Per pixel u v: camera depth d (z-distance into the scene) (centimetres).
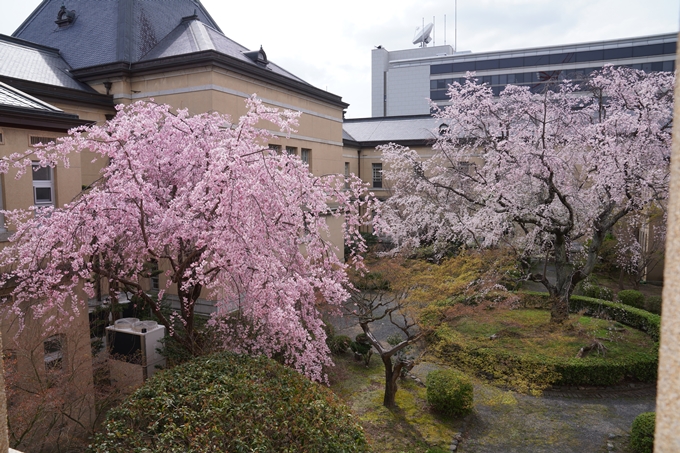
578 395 1044
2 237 721
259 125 1595
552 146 1324
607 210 1226
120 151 760
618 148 1109
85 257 850
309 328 841
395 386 971
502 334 1228
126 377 891
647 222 1605
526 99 1379
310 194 870
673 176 108
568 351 1138
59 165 839
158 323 1017
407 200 1620
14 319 680
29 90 1255
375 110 6981
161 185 838
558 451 827
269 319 721
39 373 717
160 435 503
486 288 1112
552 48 4912
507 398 924
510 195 1260
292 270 840
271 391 597
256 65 1570
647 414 830
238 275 777
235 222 699
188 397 562
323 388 695
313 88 1902
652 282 1955
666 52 4494
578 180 1399
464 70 5362
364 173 2919
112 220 767
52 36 1803
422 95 6347
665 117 1180
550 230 1274
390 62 6500
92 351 948
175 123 817
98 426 771
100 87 1533
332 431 567
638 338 1275
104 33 1677
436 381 962
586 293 1700
